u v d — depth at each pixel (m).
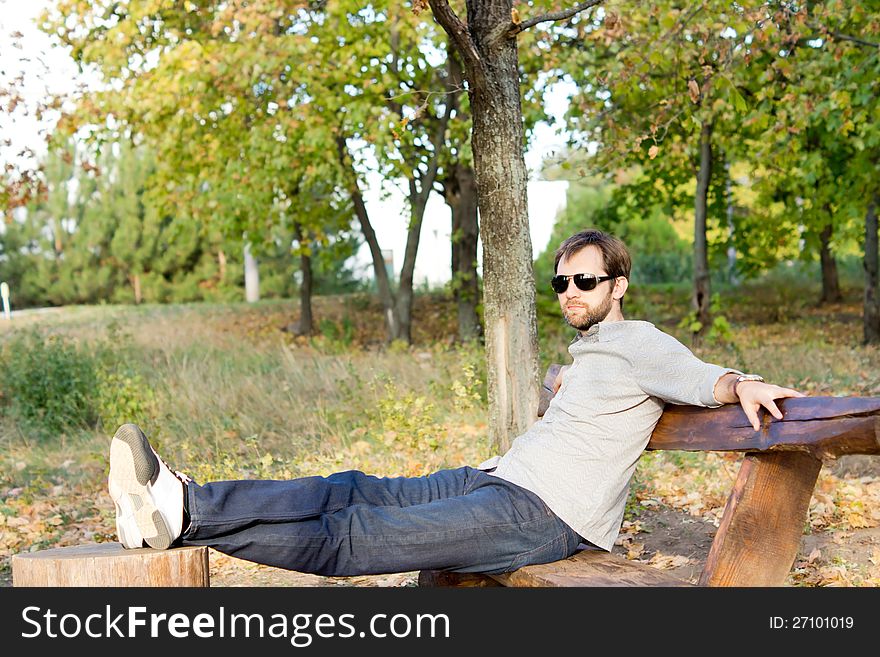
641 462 6.21
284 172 13.11
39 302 28.83
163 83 11.32
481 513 2.99
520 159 5.39
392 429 7.01
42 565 2.79
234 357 11.88
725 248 17.59
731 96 6.92
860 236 16.34
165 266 28.23
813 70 8.45
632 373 3.02
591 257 3.29
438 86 13.45
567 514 3.05
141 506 2.77
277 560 2.88
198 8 12.62
